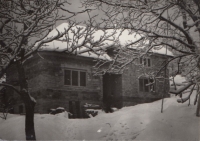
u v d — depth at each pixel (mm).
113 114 17594
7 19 11992
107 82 23766
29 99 11875
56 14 11961
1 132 13250
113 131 13867
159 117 14211
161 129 12508
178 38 11938
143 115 15570
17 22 11961
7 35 11688
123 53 13734
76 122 15820
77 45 12211
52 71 20203
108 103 23109
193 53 11758
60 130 14648
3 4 12000
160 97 25125
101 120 16047
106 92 23500
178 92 13289
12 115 17344
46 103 19484
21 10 12031
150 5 12273
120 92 22984
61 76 20547
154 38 12219
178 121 12930
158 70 14117
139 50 13148
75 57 21156
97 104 21922
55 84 20188
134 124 14227
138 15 12484
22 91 11766
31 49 11984
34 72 20594
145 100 24109
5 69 10695
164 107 18875
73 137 13805
